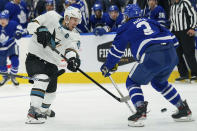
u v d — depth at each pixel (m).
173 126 9.08
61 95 15.36
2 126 9.55
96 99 14.12
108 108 12.12
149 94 15.02
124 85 18.06
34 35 9.95
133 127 9.12
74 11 9.49
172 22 18.34
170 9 19.42
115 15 19.39
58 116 10.88
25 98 14.96
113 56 9.36
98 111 11.62
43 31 9.36
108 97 14.52
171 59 8.98
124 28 9.16
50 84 10.23
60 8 21.52
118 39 9.20
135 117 9.11
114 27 19.36
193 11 17.62
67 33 9.74
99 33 18.72
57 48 9.91
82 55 19.16
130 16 9.32
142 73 9.06
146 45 8.85
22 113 11.60
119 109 11.89
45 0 21.98
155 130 8.70
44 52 9.89
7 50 17.64
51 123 9.85
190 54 17.88
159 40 8.88
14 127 9.39
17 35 17.17
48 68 10.06
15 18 21.55
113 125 9.48
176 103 9.51
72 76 19.34
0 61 17.72
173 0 18.28
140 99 9.14
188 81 18.19
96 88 17.30
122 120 10.12
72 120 10.25
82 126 9.45
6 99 14.75
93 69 19.09
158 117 10.32
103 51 18.89
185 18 17.78
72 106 12.66
